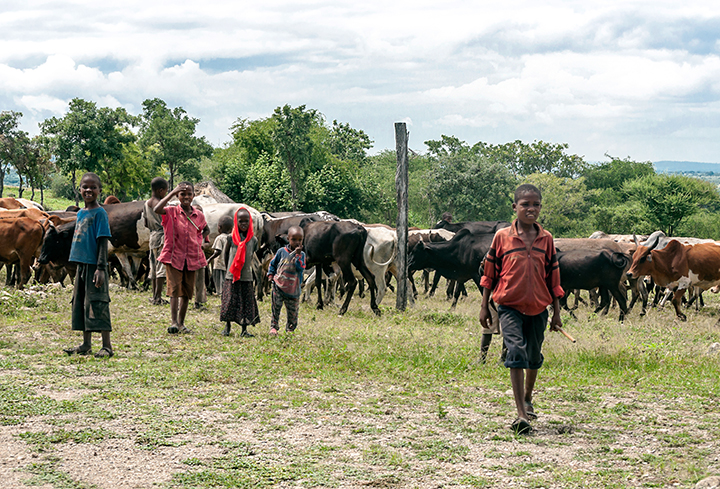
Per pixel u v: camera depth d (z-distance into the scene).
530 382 5.47
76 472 3.99
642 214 60.03
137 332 9.02
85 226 7.07
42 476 3.90
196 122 61.78
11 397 5.52
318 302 13.67
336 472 4.10
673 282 14.36
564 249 14.52
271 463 4.24
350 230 12.96
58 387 5.96
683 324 13.39
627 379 7.32
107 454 4.33
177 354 7.75
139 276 15.13
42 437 4.59
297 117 46.94
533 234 5.20
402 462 4.30
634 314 14.96
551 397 6.37
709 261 14.15
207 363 7.30
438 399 6.16
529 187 5.19
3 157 53.88
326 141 66.00
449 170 65.38
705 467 4.28
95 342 8.12
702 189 61.19
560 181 76.69
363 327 10.83
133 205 13.87
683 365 8.09
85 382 6.19
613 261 13.17
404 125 13.68
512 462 4.36
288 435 4.88
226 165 53.47
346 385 6.60
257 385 6.43
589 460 4.43
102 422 5.00
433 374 7.27
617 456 4.53
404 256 13.73
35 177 56.59
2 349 7.48
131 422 5.02
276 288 9.28
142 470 4.06
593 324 12.18
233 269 9.05
